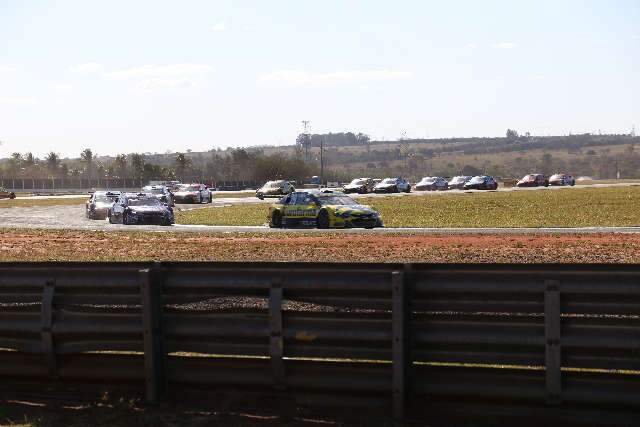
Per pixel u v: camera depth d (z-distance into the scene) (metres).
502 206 62.75
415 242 28.22
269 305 8.70
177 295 9.15
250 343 8.94
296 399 8.91
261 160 182.88
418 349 8.48
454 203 69.31
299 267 8.75
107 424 8.55
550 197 81.44
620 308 7.93
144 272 9.00
